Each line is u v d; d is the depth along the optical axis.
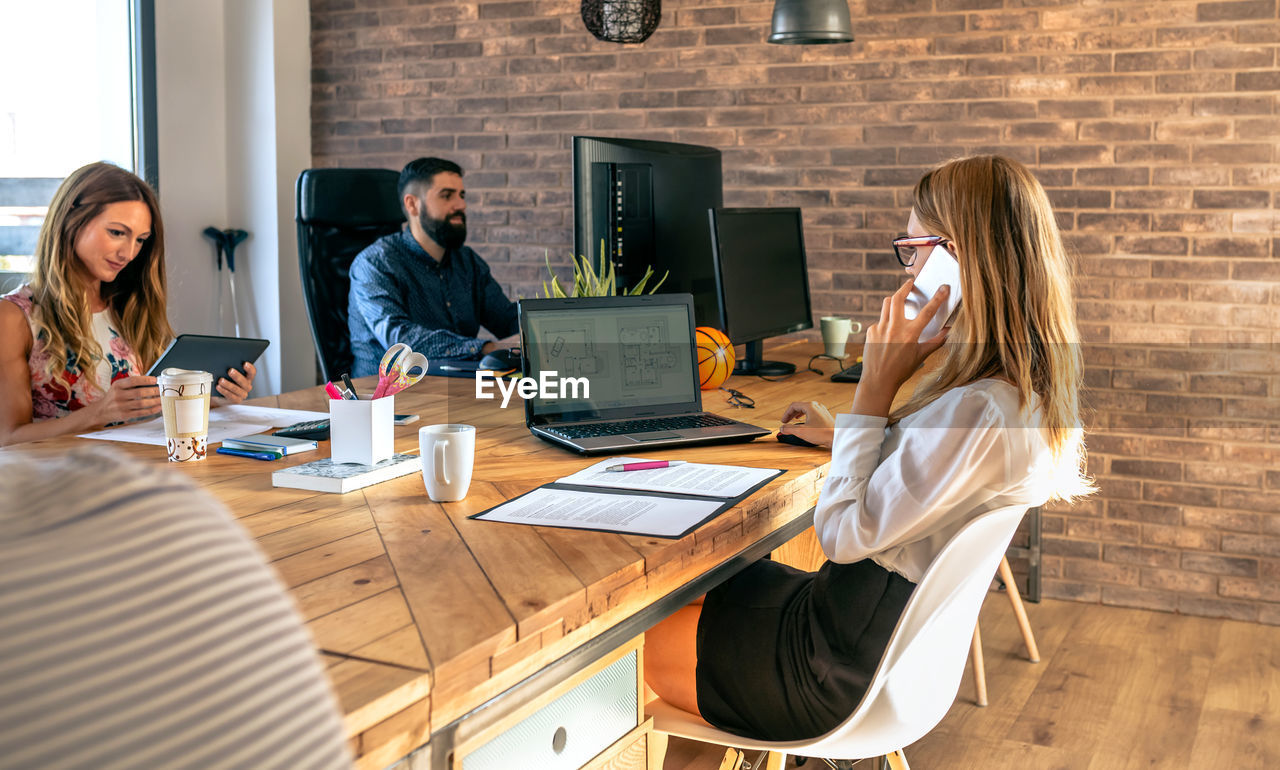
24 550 0.36
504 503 1.42
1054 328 1.30
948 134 3.51
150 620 0.38
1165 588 3.38
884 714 1.31
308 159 4.41
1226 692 2.74
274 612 0.42
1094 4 3.31
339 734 0.44
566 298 1.98
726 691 1.43
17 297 2.16
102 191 2.17
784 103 3.70
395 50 4.24
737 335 2.66
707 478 1.59
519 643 0.98
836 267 3.69
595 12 3.35
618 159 2.78
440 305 3.42
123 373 2.30
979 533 1.24
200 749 0.39
